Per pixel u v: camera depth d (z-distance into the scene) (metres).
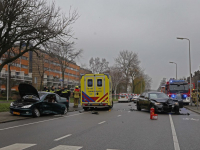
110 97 18.81
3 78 44.31
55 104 14.41
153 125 10.42
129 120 12.17
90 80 18.16
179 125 10.58
